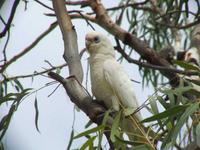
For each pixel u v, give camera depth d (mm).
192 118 6465
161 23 13828
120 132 6762
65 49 7598
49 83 7633
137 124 6836
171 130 6266
